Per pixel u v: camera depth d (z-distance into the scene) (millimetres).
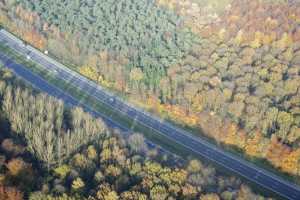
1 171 190250
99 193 185750
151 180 195750
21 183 188375
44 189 185625
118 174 198625
